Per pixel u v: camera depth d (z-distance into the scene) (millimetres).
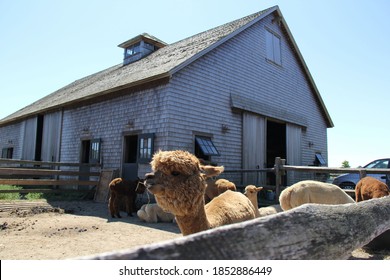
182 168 2443
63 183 11406
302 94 17719
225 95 12500
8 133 22031
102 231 5992
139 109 11305
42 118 18562
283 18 16125
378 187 4617
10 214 7934
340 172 7438
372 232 2254
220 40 11898
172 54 13281
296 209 1582
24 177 16750
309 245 1474
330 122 19562
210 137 11539
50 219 7359
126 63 17641
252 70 14164
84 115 14430
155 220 7203
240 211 3264
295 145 16469
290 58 17141
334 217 1829
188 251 1004
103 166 12586
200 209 2553
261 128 14258
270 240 1274
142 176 10656
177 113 10352
